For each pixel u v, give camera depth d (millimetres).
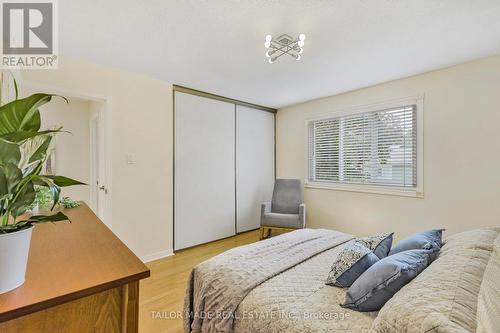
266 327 1125
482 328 671
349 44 2193
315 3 1639
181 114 3383
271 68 2750
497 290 775
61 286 752
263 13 1747
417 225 2969
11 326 678
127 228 2875
